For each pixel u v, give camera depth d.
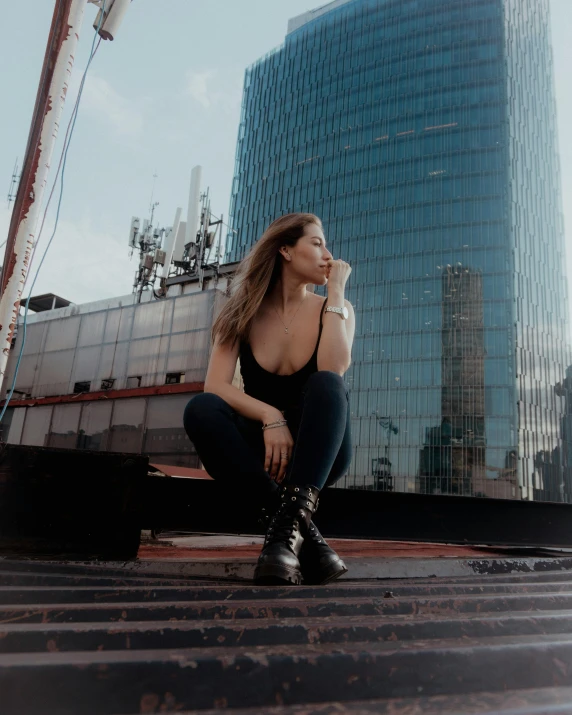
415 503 2.24
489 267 52.66
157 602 0.90
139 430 19.30
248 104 76.69
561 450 53.41
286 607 0.89
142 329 21.34
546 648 0.69
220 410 1.43
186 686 0.57
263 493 1.38
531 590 1.21
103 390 21.05
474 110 57.94
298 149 67.69
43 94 3.28
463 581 1.39
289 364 1.63
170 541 3.15
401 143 60.38
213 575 1.48
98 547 1.58
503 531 2.32
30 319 26.20
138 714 0.55
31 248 3.12
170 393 19.14
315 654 0.62
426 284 54.53
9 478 1.58
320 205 63.25
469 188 55.59
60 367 22.61
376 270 57.25
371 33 67.44
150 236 25.08
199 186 25.08
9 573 1.19
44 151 3.22
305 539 1.33
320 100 68.12
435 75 61.06
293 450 1.46
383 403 53.03
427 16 63.81
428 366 52.25
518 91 59.81
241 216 70.56
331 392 1.40
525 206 56.28
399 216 57.78
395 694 0.62
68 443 20.70
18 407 22.72
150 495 1.99
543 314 55.66
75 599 0.96
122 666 0.57
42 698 0.53
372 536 2.16
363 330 56.00
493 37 59.81
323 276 1.69
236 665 0.60
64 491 1.60
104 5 4.04
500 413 48.81
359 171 61.91
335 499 2.16
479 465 48.34
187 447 18.25
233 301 1.66
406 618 0.83
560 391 55.81
